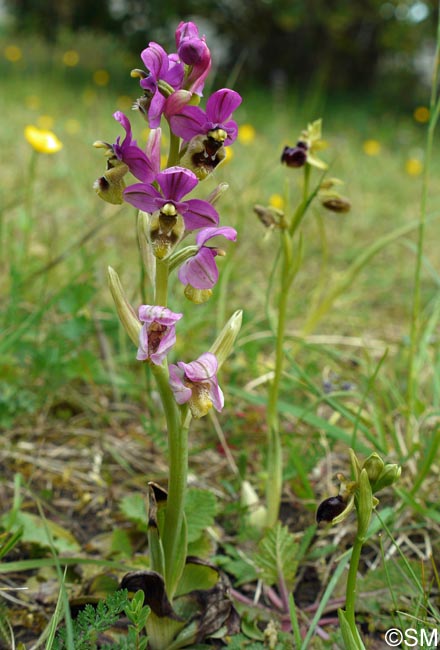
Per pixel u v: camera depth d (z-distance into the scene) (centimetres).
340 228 124
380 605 50
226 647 48
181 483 45
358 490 41
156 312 42
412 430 60
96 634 46
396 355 78
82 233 95
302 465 57
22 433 62
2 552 48
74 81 252
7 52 252
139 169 43
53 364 64
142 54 41
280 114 222
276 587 52
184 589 48
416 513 56
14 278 66
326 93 279
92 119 179
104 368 70
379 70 303
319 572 53
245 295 92
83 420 65
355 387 66
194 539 51
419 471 57
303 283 98
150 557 46
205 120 42
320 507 41
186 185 42
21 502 56
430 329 65
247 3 263
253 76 281
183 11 257
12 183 116
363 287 100
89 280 67
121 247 99
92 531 55
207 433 63
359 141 224
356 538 42
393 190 158
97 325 68
